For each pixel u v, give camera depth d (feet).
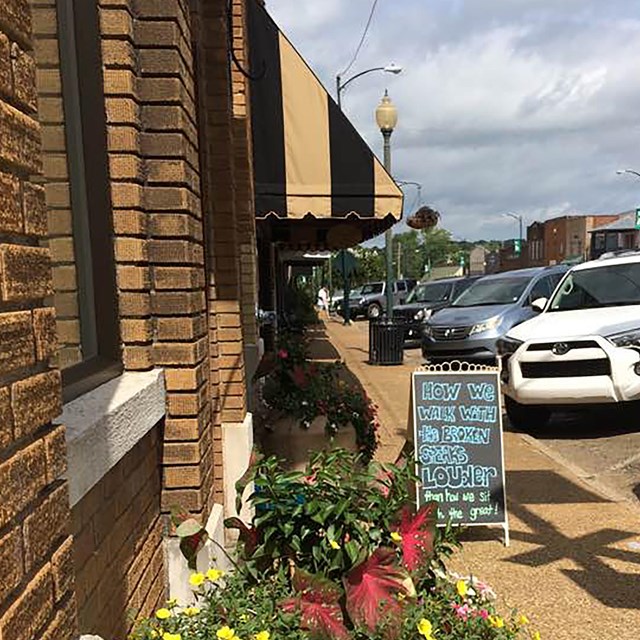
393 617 7.41
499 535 15.25
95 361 8.64
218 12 14.42
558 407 24.48
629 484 18.97
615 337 22.89
